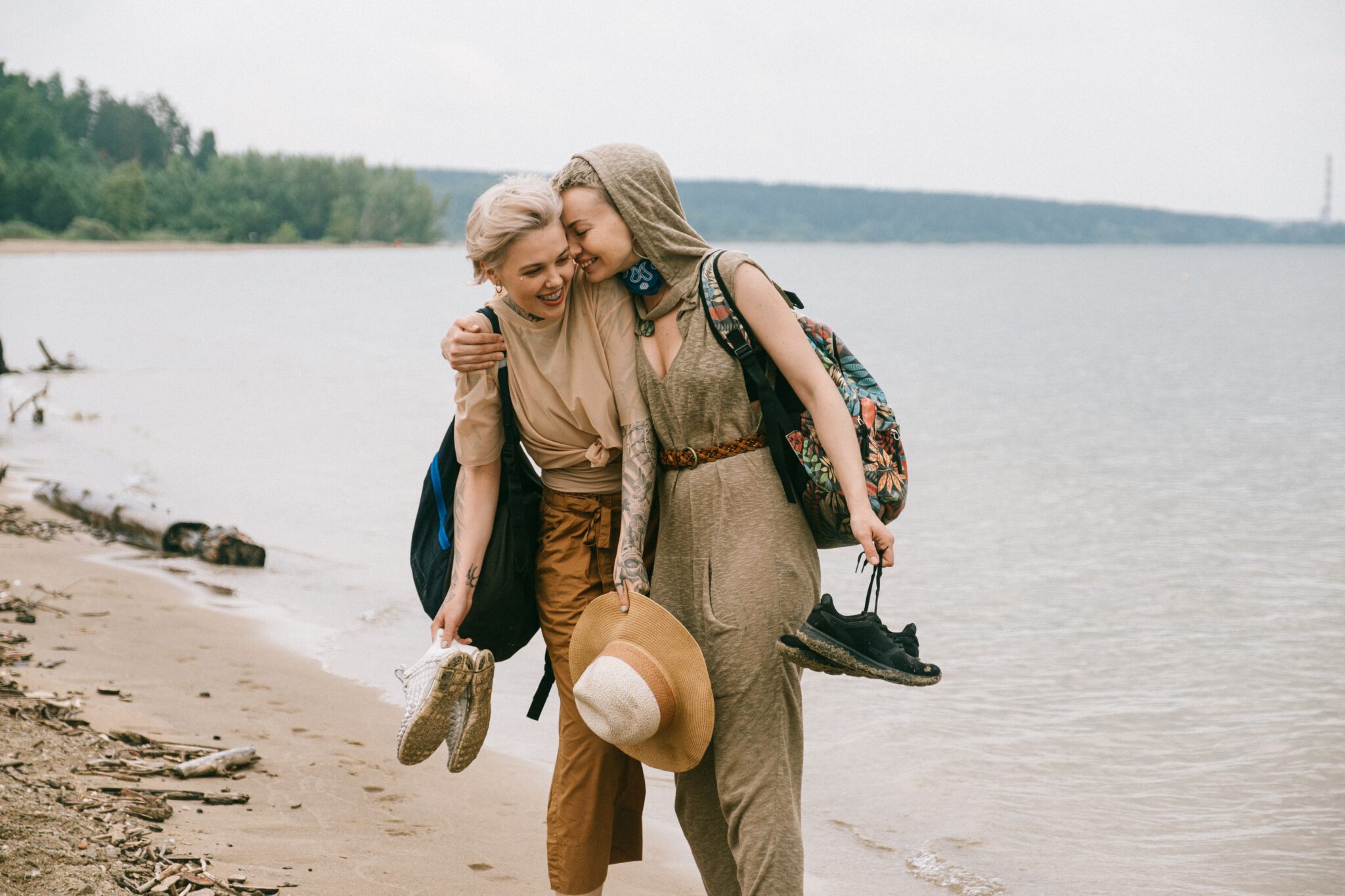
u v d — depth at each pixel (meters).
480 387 2.80
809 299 61.25
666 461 2.79
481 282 2.74
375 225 169.50
